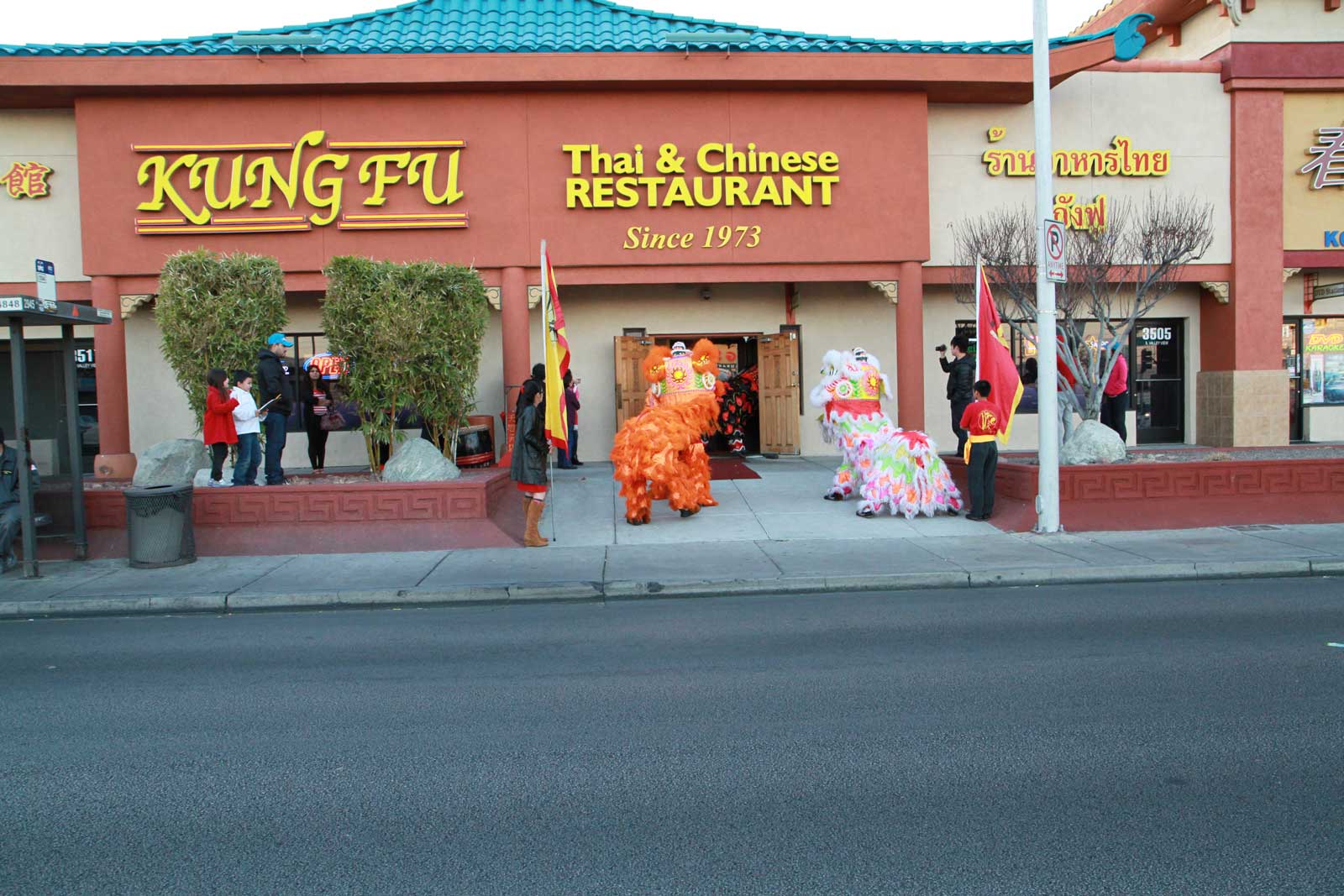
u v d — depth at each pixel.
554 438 11.21
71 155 16.19
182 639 7.79
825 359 12.95
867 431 12.62
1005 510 12.09
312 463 14.98
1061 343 13.32
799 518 12.35
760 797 4.43
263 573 9.97
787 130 16.20
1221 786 4.45
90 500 11.23
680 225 16.12
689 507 12.27
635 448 11.93
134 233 15.42
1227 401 17.92
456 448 14.54
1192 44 18.94
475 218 15.85
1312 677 6.07
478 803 4.43
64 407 18.08
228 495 11.13
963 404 13.77
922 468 12.29
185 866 3.88
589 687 6.22
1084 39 15.90
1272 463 11.91
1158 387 19.03
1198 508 11.77
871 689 6.02
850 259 16.34
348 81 15.08
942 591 9.08
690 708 5.73
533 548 11.05
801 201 16.20
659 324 18.34
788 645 7.17
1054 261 11.04
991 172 17.31
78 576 9.95
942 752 4.92
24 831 4.22
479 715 5.69
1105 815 4.16
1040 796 4.38
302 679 6.56
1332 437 19.22
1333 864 3.72
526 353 16.14
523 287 16.00
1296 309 19.19
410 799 4.50
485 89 15.66
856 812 4.25
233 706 5.96
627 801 4.42
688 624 7.96
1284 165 17.81
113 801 4.53
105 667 6.95
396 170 15.79
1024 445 18.84
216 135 15.45
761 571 9.57
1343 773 4.57
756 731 5.31
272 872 3.81
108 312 10.95
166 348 12.41
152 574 9.98
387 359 12.16
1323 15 17.64
